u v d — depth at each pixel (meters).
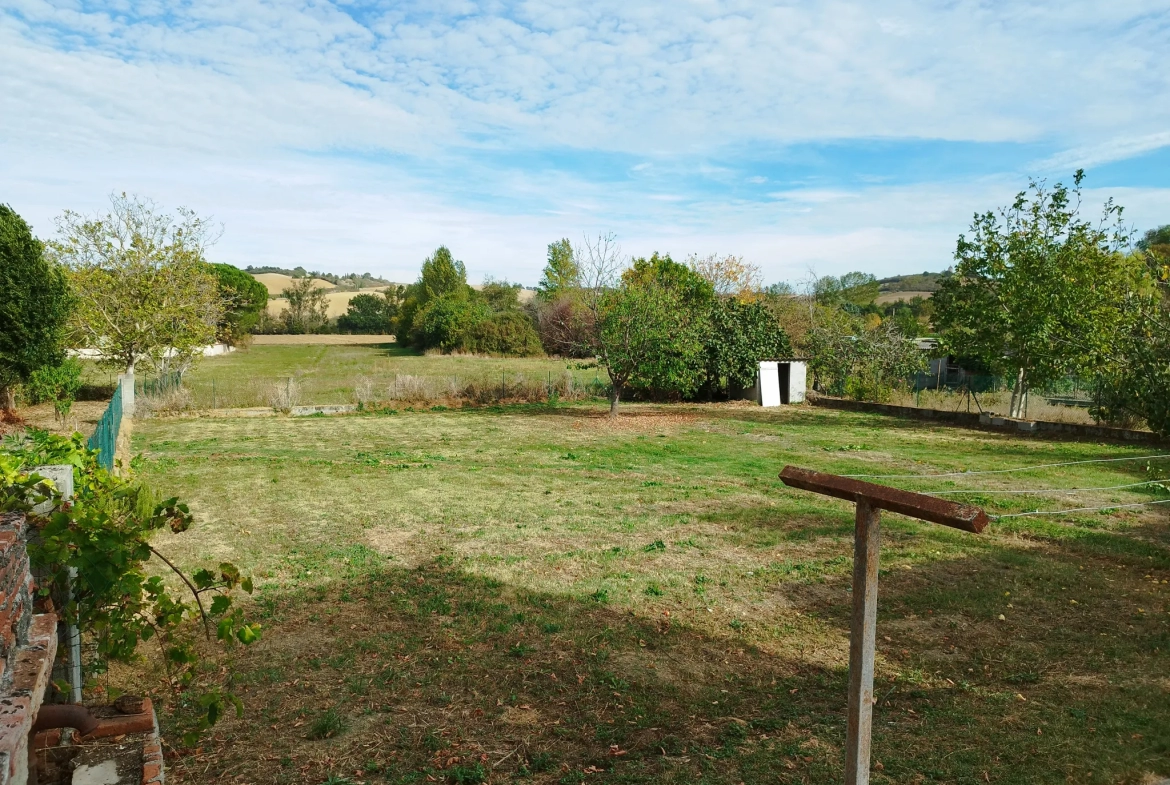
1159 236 41.84
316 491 13.16
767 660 6.48
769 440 19.25
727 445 18.42
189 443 18.44
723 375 28.03
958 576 8.54
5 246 18.97
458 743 5.10
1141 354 17.19
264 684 5.98
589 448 17.98
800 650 6.69
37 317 19.66
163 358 26.69
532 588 8.23
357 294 108.25
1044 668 6.19
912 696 5.73
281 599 7.88
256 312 71.69
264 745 5.06
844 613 7.54
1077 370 20.02
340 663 6.35
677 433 20.61
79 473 5.84
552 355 56.44
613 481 14.05
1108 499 12.20
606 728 5.30
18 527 3.19
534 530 10.60
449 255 79.19
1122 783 4.44
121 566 4.62
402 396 26.39
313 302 95.88
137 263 25.19
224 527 10.77
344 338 87.75
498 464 15.84
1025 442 18.62
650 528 10.70
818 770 4.66
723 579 8.52
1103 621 7.22
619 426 21.97
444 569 8.88
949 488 13.16
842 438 19.53
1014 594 7.96
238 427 21.58
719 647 6.73
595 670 6.24
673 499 12.53
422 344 63.28
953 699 5.64
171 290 25.48
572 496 12.77
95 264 25.08
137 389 25.67
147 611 7.37
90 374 30.53
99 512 4.94
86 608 4.83
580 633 7.01
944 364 32.22
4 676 2.55
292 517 11.34
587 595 8.02
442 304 62.66
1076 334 19.84
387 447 18.08
